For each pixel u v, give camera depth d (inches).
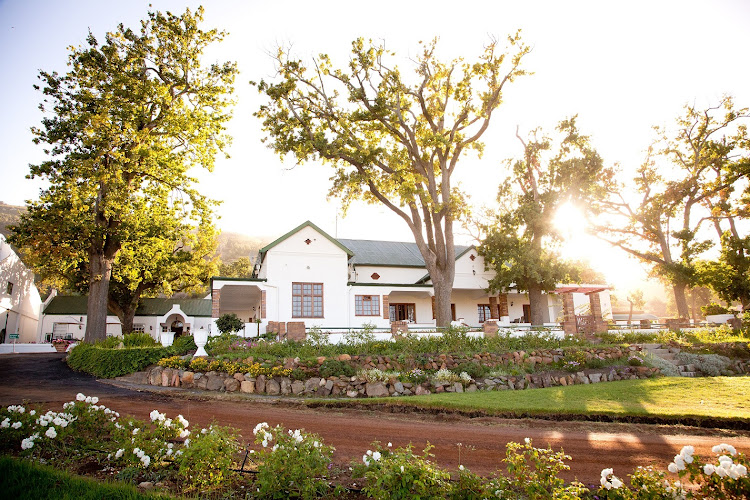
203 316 1894.7
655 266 1571.1
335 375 652.1
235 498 256.1
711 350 892.6
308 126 1055.6
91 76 985.5
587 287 1321.4
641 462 359.3
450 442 404.8
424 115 1077.8
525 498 246.1
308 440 276.2
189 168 1130.0
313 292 1093.1
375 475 244.8
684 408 520.1
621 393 605.3
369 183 1040.2
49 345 1450.5
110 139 916.6
